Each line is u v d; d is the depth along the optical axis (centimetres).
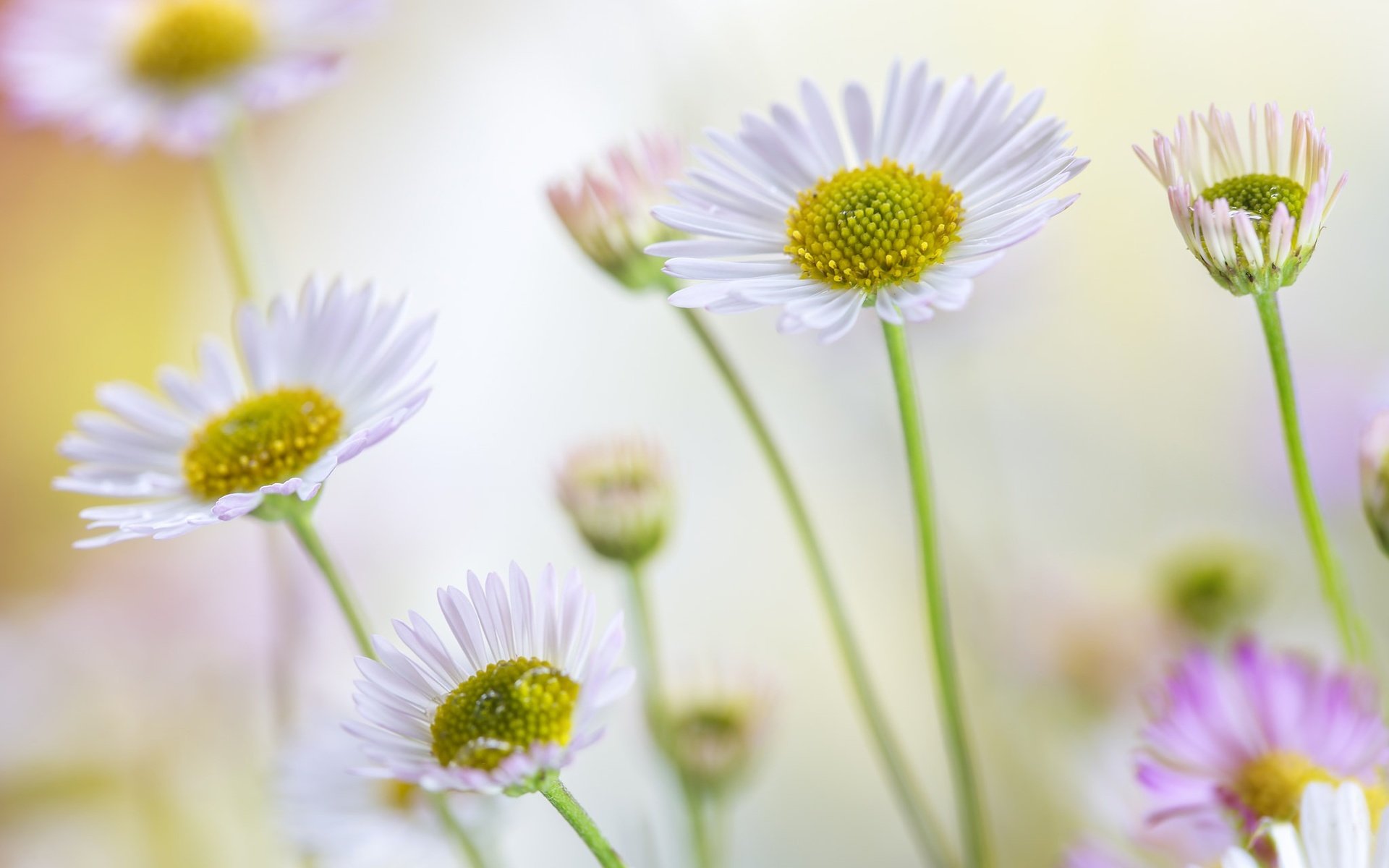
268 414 18
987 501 27
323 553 17
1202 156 16
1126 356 28
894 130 17
